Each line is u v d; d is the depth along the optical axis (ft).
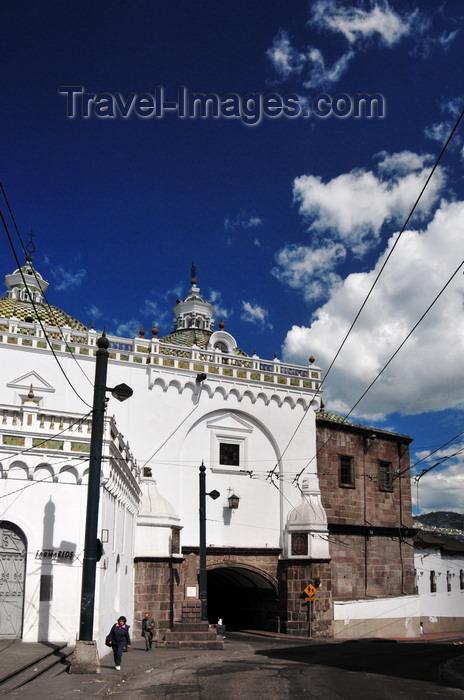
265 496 128.26
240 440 128.36
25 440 65.67
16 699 41.70
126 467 79.15
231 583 142.61
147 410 118.62
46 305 128.88
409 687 51.67
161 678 57.88
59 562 64.59
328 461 140.26
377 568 143.33
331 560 132.16
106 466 66.95
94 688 46.16
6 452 64.85
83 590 53.93
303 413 135.64
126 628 59.16
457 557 178.19
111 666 60.90
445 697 46.42
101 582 65.05
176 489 118.32
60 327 114.73
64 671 52.49
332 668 66.28
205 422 124.98
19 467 65.31
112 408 115.85
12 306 123.95
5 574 63.46
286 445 131.64
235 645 99.25
